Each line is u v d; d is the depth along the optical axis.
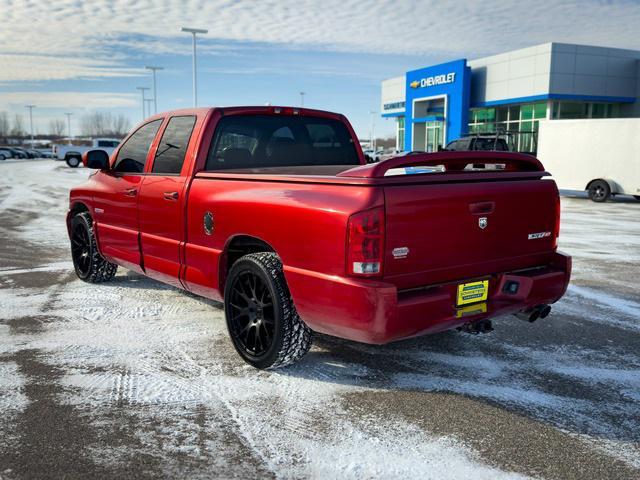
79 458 2.96
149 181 5.12
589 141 17.33
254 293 4.06
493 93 34.59
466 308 3.70
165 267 4.98
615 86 31.84
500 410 3.53
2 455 2.98
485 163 3.88
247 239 4.20
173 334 4.85
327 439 3.17
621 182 16.78
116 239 5.74
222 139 4.80
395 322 3.30
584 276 7.32
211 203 4.33
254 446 3.09
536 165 4.12
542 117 32.12
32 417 3.38
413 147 41.72
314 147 5.45
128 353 4.41
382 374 4.07
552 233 4.20
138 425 3.30
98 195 5.99
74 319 5.23
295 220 3.61
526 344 4.73
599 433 3.26
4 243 9.40
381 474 2.84
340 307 3.36
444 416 3.44
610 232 11.21
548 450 3.07
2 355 4.35
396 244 3.32
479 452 3.04
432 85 39.03
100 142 41.94
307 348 4.00
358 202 3.27
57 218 12.73
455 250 3.60
